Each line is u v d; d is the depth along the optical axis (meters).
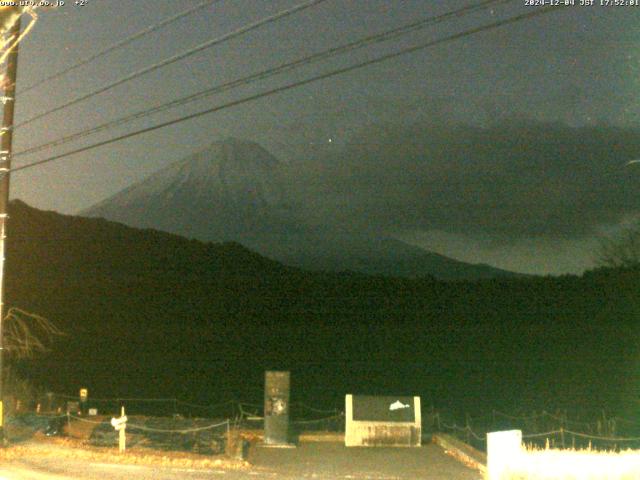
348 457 21.11
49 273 69.88
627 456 16.97
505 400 36.25
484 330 52.41
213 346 51.34
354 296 67.31
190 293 68.06
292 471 18.78
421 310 60.22
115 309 60.56
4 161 20.59
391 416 23.14
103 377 41.78
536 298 56.59
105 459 19.66
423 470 19.19
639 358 42.59
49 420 24.59
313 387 41.06
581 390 37.19
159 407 35.47
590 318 50.62
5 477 16.97
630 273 52.75
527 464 15.96
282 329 56.78
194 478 17.34
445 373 42.94
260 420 27.62
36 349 40.28
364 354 48.88
